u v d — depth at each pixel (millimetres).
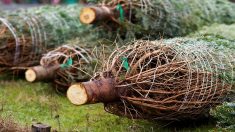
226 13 5309
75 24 5070
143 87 3367
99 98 3312
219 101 3596
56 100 4398
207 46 3764
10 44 4832
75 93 3326
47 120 3920
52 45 4969
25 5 10477
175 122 3766
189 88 3424
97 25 4645
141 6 4441
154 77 3355
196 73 3473
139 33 4504
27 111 4121
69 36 5023
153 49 3480
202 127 3729
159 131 3676
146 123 3801
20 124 3646
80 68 4273
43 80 4398
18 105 4250
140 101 3363
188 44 3721
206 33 4305
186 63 3453
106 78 3377
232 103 3350
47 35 4953
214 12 5199
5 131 3396
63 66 4375
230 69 3664
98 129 3723
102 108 4184
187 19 4746
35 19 5000
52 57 4418
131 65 3387
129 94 3381
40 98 4414
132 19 4512
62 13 5148
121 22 4484
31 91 4660
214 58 3656
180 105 3428
